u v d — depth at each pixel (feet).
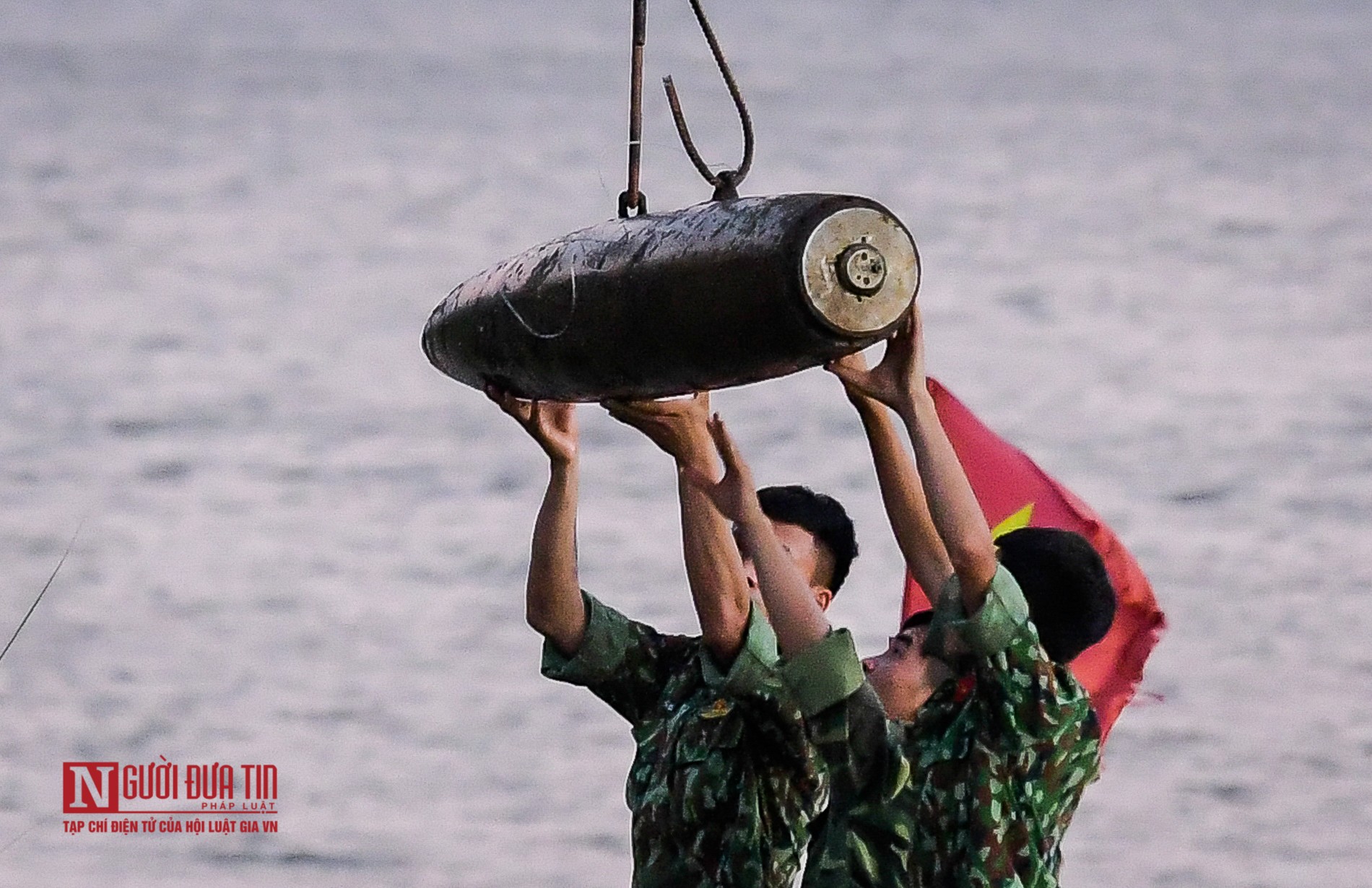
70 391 349.41
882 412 69.82
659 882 71.46
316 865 146.30
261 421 326.24
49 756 168.66
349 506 268.21
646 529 246.88
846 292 59.36
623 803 159.63
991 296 459.32
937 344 400.88
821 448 296.51
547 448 72.59
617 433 301.84
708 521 68.33
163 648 200.44
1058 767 65.46
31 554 239.30
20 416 327.88
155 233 556.92
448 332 71.26
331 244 552.00
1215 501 272.31
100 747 171.73
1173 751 170.91
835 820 67.05
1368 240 545.85
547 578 73.67
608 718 179.11
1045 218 593.01
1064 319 427.74
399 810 157.17
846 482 274.36
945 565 69.72
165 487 279.69
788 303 59.41
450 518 261.85
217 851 148.56
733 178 64.64
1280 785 163.63
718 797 70.38
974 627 64.03
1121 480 286.46
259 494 276.21
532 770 166.20
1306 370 370.12
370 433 316.81
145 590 222.48
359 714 180.24
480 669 193.77
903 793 66.18
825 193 60.64
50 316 427.74
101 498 271.28
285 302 457.68
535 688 187.62
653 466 281.33
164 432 315.99
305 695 185.68
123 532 250.98
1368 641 202.28
